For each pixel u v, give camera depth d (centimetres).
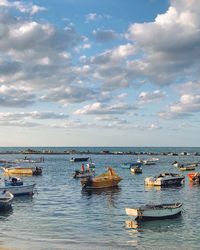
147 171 12181
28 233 3525
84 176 9412
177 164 14362
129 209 4097
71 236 3431
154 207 4200
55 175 10394
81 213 4553
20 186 5988
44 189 7038
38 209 4834
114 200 5684
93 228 3744
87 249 3017
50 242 3209
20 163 16450
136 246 3147
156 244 3212
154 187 7488
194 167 12794
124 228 3756
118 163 16500
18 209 4822
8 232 3562
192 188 7375
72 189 7056
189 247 3144
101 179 6975
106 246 3123
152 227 3800
